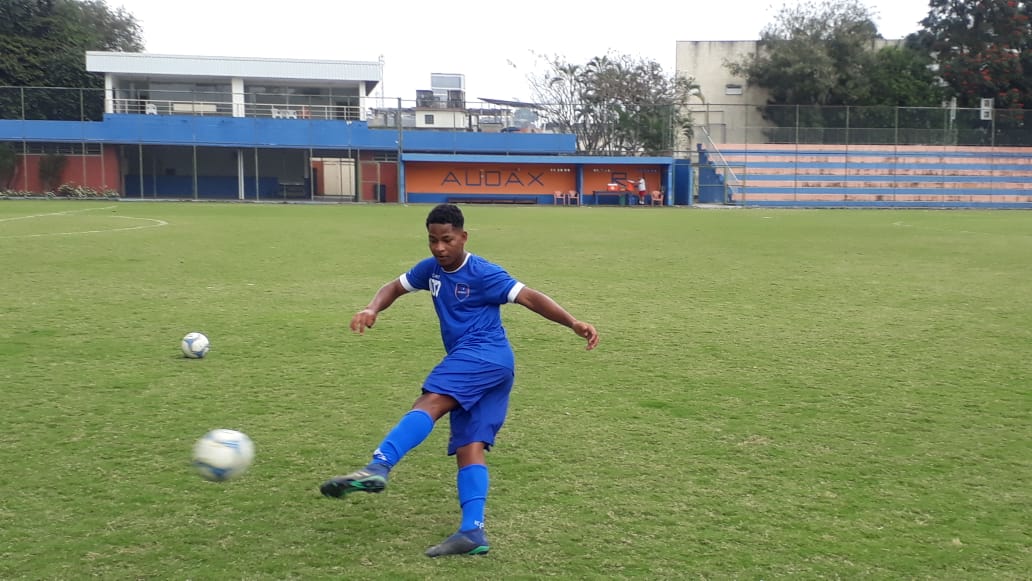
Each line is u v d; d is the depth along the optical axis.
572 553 4.03
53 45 49.69
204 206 37.19
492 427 4.19
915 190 45.69
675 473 5.12
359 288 12.63
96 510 4.48
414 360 8.07
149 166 45.12
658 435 5.86
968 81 51.38
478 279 4.28
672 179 45.12
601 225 27.44
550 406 6.56
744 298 12.20
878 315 10.88
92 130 42.03
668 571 3.86
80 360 7.90
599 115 46.81
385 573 3.80
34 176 42.34
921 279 14.46
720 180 45.44
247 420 6.09
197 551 4.01
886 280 14.27
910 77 53.31
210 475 4.03
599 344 8.93
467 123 46.19
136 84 45.59
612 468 5.19
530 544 4.12
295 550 4.04
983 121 46.38
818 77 52.59
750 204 44.78
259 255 16.95
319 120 43.28
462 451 4.14
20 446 5.47
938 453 5.56
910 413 6.48
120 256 16.31
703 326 10.02
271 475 5.01
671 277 14.42
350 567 3.86
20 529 4.23
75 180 42.78
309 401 6.61
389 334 9.30
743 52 56.12
